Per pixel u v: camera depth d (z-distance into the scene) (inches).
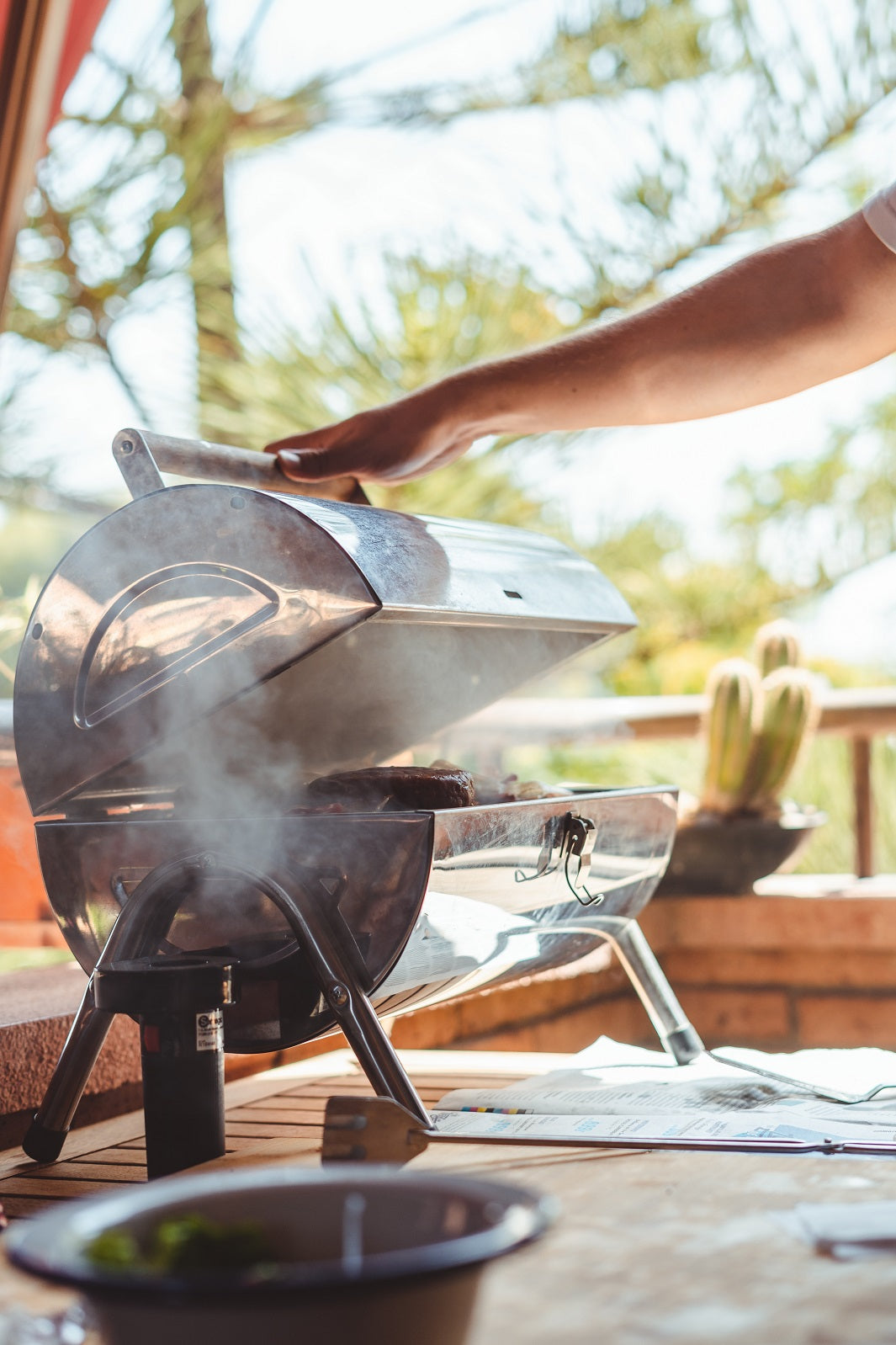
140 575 46.7
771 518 198.7
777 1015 108.9
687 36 145.6
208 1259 21.4
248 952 45.3
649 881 62.6
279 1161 43.6
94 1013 46.9
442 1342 20.7
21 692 48.9
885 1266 27.8
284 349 140.3
